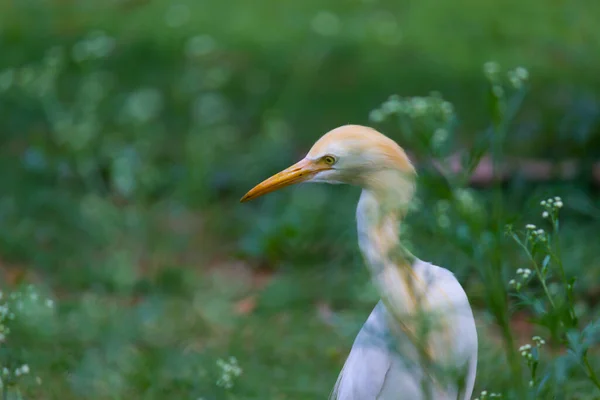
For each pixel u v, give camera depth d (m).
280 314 10.58
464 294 6.86
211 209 13.16
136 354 9.36
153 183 12.95
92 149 13.56
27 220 12.52
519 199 12.08
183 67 17.14
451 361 6.57
